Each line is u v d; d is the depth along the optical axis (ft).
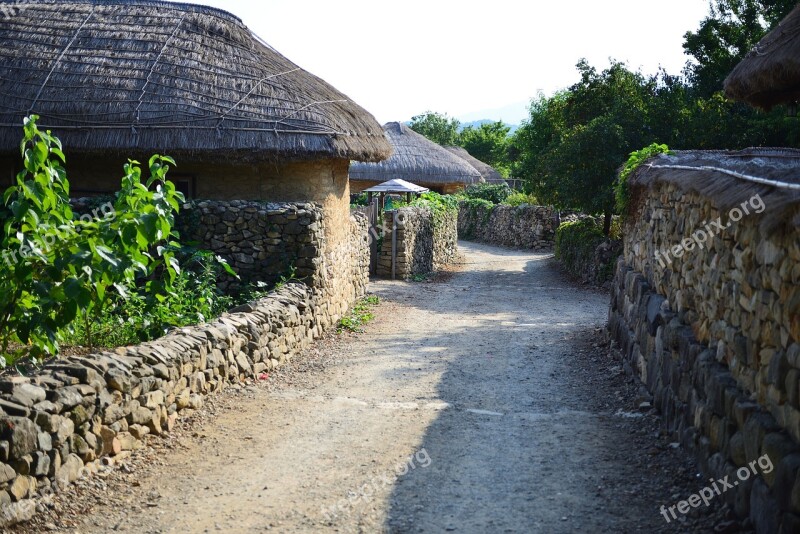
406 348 34.86
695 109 61.87
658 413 23.40
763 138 59.16
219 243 35.24
